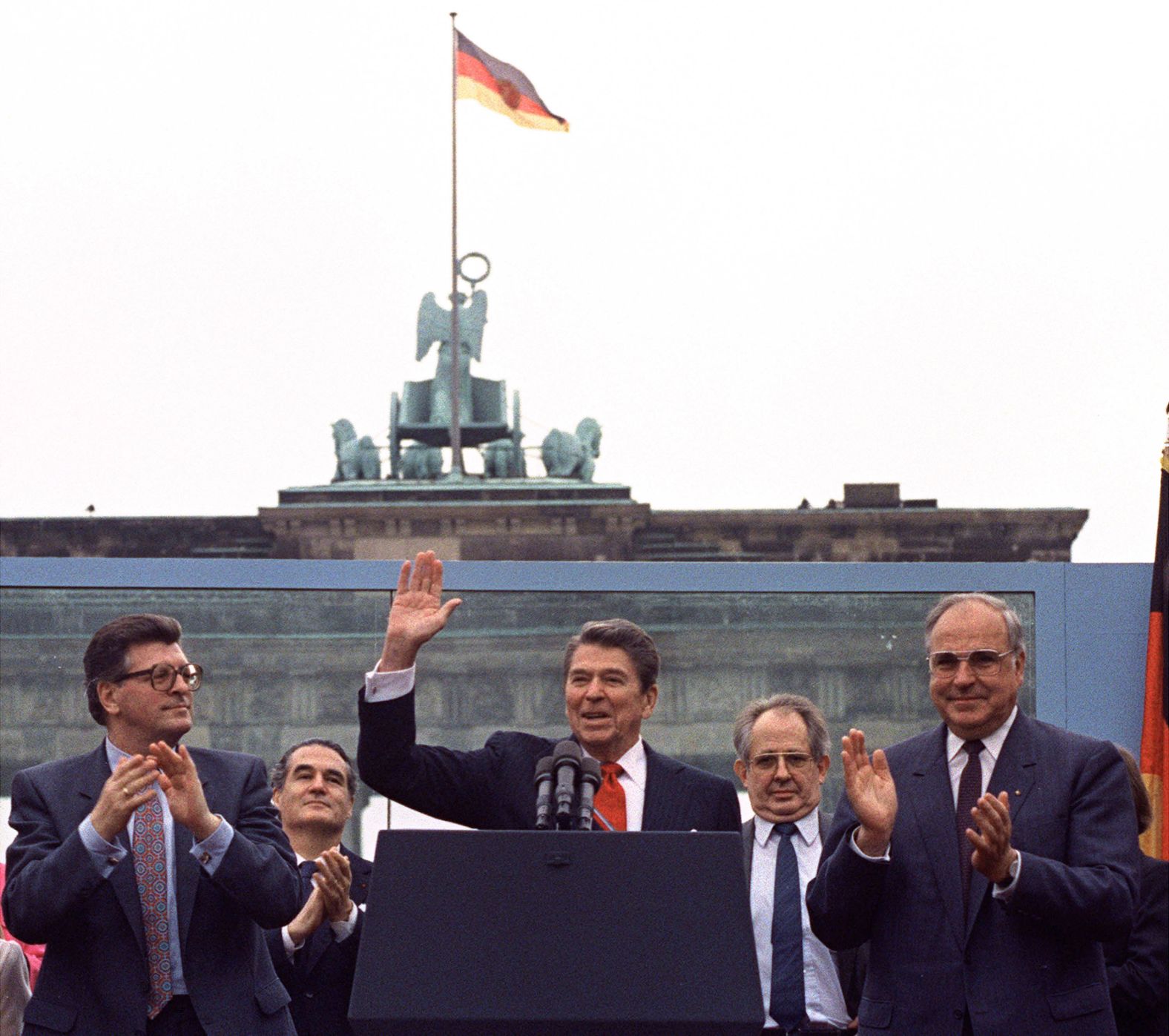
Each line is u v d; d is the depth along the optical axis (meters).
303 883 5.67
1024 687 9.54
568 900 3.49
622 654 4.90
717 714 11.10
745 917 3.48
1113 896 4.01
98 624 10.89
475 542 41.62
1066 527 40.94
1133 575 9.55
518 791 4.80
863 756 4.17
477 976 3.44
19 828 4.41
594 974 3.44
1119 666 9.47
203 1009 4.27
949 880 4.21
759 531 41.25
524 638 11.95
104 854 4.12
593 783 4.03
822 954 5.39
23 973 5.68
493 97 33.06
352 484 42.59
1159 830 9.05
